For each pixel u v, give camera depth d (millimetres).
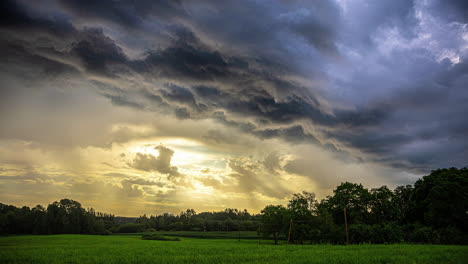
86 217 182750
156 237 119625
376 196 90062
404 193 96062
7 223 157500
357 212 87062
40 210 174000
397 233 66500
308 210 98000
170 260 31203
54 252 44781
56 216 173750
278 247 52344
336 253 36312
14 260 34281
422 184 75688
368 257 30250
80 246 60938
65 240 89000
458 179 68062
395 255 32312
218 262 29094
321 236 80938
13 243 73562
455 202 65062
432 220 67125
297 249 45562
